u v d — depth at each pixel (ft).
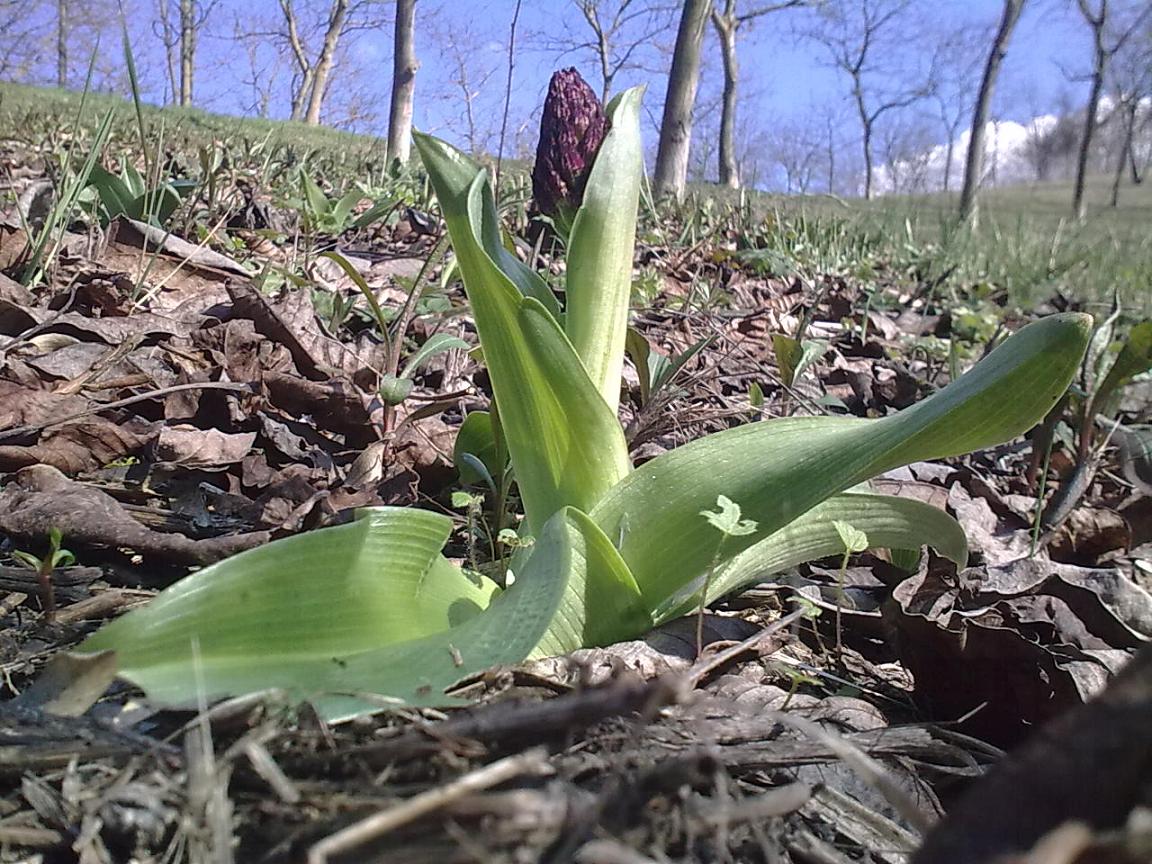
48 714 0.66
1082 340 0.81
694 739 0.73
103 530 1.08
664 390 1.83
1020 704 0.99
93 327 1.69
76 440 1.32
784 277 4.09
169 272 2.23
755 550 1.07
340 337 2.09
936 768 0.84
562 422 1.00
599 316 1.10
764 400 2.13
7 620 0.94
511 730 0.60
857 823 0.73
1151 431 1.94
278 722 0.66
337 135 12.40
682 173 9.94
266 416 1.54
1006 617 1.19
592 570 0.92
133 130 5.69
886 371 2.80
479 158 4.33
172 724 0.73
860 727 0.92
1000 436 0.88
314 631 0.77
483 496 1.43
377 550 0.85
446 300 2.21
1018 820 0.37
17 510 1.09
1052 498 1.72
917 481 1.77
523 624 0.77
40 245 1.92
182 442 1.38
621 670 0.76
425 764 0.62
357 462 1.46
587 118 1.31
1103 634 1.21
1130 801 0.36
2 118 5.60
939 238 6.71
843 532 1.04
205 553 1.09
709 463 0.99
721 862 0.57
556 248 3.45
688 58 9.77
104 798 0.60
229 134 6.95
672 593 0.98
